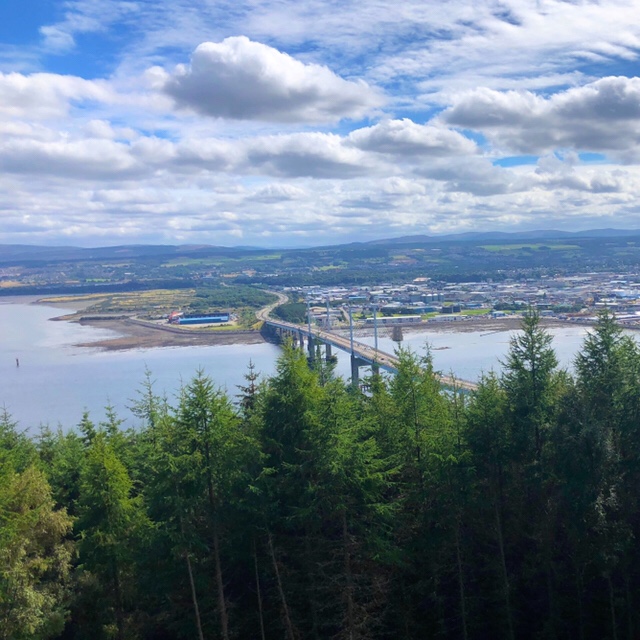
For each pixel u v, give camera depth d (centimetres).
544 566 4269
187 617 4038
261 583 4312
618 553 4106
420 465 4312
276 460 4206
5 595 3600
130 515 4209
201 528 4047
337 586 4031
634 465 4238
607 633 4228
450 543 4272
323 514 4072
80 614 4306
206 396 3938
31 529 4072
